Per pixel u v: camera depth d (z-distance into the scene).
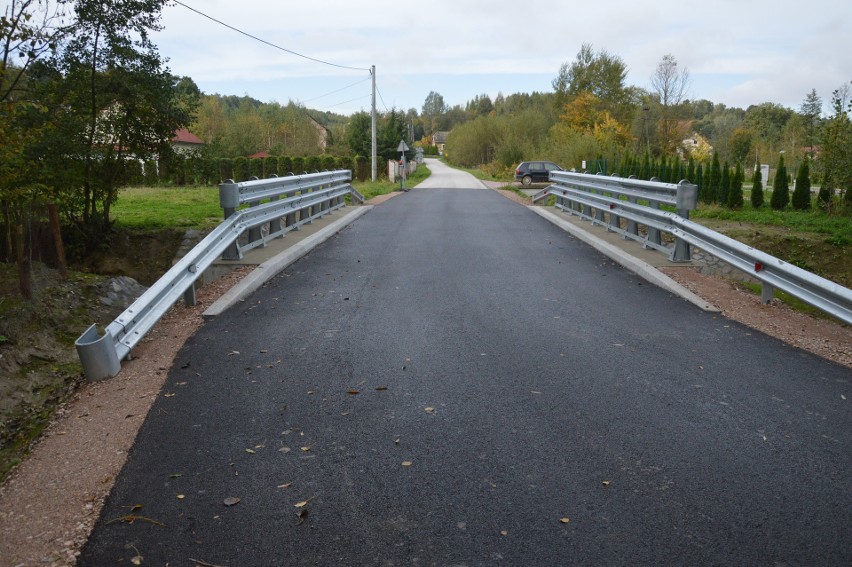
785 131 57.03
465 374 5.25
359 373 5.29
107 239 14.88
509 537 3.08
